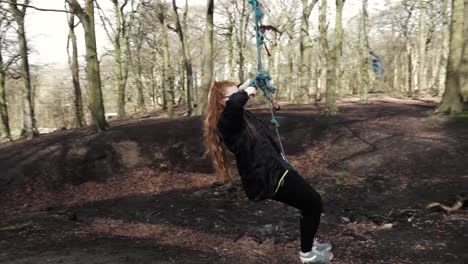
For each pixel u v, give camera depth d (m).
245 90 3.05
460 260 5.99
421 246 6.63
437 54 45.09
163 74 38.16
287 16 32.97
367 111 19.56
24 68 22.45
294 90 42.50
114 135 16.64
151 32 34.06
